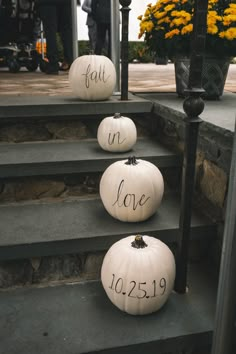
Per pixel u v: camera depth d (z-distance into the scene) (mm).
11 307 1479
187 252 1464
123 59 2338
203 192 1829
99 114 2305
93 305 1491
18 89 3078
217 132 1588
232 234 1003
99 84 2324
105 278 1421
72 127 2318
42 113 2215
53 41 4738
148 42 2635
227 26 2316
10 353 1254
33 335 1334
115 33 2582
